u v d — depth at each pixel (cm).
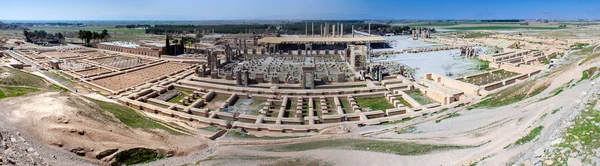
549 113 3186
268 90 6431
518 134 2936
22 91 4559
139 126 3812
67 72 8762
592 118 2481
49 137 3044
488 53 12506
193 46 16612
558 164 2120
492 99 5094
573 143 2250
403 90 6431
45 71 8925
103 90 6844
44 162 2686
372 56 12481
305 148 3491
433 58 11650
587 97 3105
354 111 5425
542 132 2719
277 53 13625
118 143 3259
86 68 9594
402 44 18075
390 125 4478
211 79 7488
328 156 3150
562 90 4228
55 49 14638
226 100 6156
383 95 6347
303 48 16650
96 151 3081
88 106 3909
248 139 4019
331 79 7731
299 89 6575
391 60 11294
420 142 3444
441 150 3055
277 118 4912
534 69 7762
